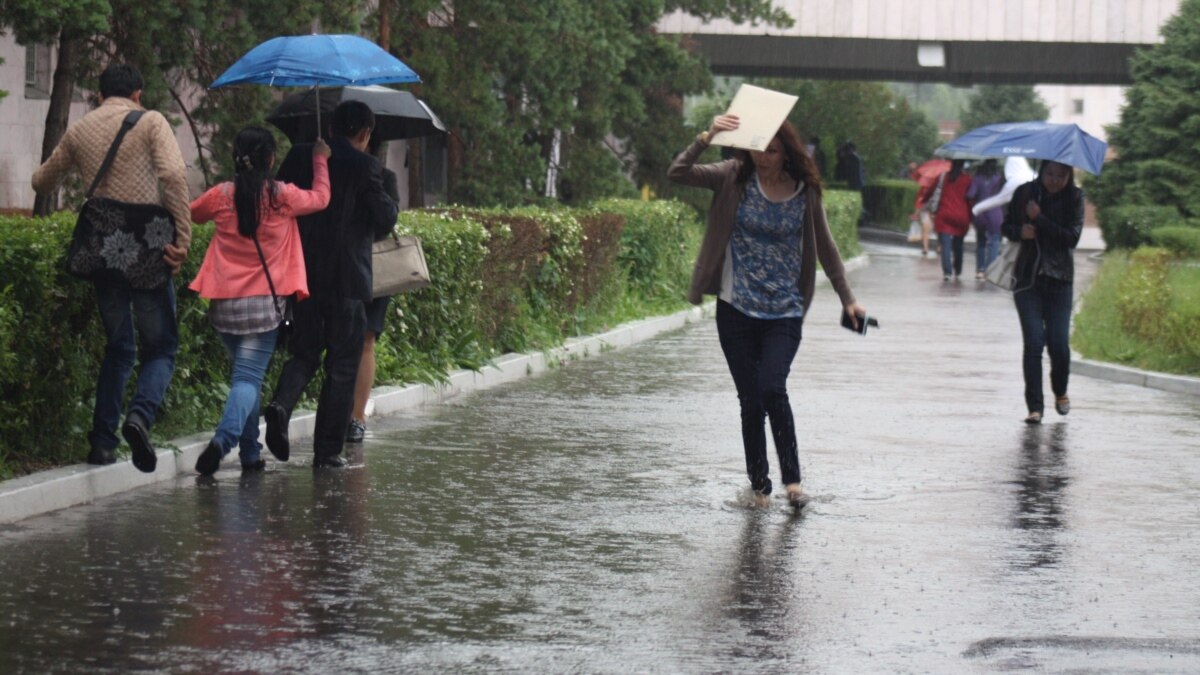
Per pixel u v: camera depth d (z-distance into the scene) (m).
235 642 7.69
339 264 12.24
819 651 7.73
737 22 41.84
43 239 10.98
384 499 11.34
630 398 17.34
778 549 9.98
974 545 10.21
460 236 17.91
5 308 10.34
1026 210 15.88
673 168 11.14
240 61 12.60
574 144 35.78
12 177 24.97
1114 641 8.00
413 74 12.79
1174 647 7.91
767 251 11.23
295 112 13.70
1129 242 48.09
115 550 9.53
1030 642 7.96
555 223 22.02
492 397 17.22
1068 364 16.22
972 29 50.06
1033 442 14.76
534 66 30.20
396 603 8.48
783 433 11.34
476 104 29.33
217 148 20.78
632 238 28.58
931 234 62.22
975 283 38.69
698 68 41.34
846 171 68.31
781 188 11.26
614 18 34.12
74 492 10.87
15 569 9.02
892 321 28.02
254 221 11.73
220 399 13.48
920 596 8.86
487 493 11.66
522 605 8.50
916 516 11.13
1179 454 14.17
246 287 11.82
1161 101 48.47
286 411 12.06
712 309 30.66
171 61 19.53
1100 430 15.65
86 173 11.23
